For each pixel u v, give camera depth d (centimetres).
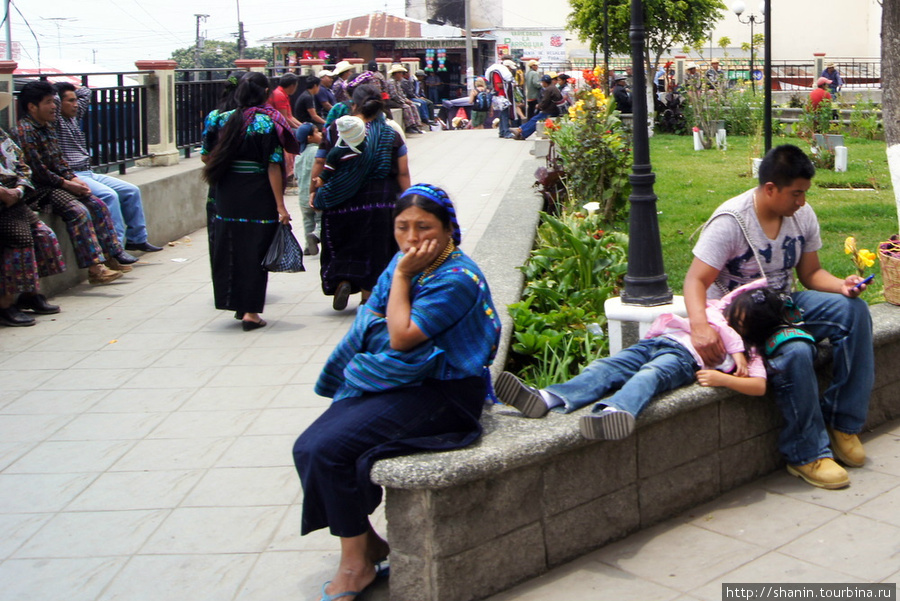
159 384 568
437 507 320
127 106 1007
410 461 320
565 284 623
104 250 822
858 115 2136
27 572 365
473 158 1688
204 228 1129
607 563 361
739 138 2192
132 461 461
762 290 407
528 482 345
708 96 2269
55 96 776
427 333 331
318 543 382
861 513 393
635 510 384
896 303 510
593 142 940
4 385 572
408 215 333
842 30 4597
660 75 2905
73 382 575
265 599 343
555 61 4722
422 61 3969
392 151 670
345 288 689
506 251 701
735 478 424
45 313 731
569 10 5325
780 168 409
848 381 432
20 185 691
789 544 370
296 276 851
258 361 607
